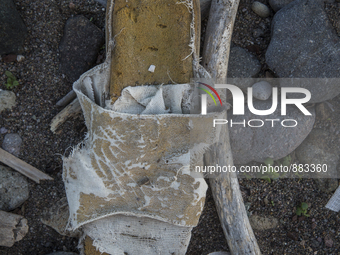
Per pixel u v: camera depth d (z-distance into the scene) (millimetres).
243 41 515
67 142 517
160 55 480
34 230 511
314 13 490
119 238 466
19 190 504
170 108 479
